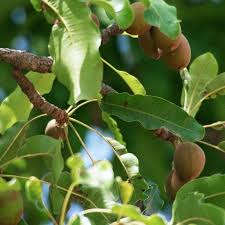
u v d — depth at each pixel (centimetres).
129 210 99
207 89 135
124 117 123
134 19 120
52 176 115
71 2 109
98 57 107
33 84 128
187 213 107
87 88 107
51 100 199
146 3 114
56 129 125
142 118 123
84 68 107
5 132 120
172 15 115
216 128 133
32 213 157
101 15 187
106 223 116
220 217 105
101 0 110
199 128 122
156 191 126
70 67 108
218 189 113
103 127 200
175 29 114
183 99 137
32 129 191
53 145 115
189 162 127
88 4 109
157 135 131
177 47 124
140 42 124
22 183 118
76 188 118
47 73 125
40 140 115
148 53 124
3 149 119
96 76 107
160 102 123
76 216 103
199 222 106
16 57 118
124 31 125
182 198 112
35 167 153
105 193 117
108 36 124
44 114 123
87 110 199
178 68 126
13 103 129
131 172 125
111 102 124
